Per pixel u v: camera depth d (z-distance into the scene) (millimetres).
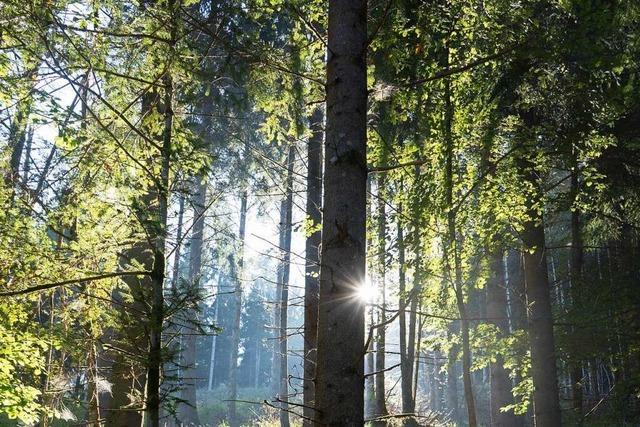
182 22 4887
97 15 4734
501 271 13523
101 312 5215
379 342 9633
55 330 5301
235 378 22609
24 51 4617
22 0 4242
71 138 4562
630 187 11516
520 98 8586
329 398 3453
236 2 5133
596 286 11570
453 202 7238
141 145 5227
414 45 6121
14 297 5062
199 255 16719
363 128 3994
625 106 7504
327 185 3871
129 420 6484
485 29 5938
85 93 5055
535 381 9992
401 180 7129
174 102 5363
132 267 5094
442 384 25500
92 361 5355
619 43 6527
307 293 10031
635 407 11539
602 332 10742
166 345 4941
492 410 13852
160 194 4840
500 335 10977
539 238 10328
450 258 7164
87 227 4852
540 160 8250
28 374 5895
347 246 3699
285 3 4996
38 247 4910
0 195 4875
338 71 4055
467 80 6758
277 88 5684
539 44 5668
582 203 10078
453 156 7203
